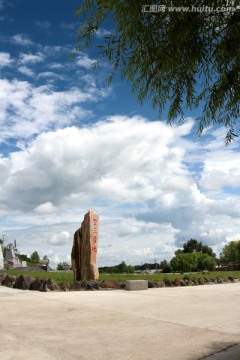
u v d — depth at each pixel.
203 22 4.60
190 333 7.95
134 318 9.56
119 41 5.19
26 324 8.37
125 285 17.48
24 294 13.85
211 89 5.14
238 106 5.34
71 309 10.64
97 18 5.16
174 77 5.26
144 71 5.12
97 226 20.47
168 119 5.46
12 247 45.56
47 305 11.23
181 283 20.58
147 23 4.82
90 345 6.75
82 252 20.27
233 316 10.17
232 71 4.91
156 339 7.33
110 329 8.15
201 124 5.31
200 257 67.81
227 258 80.31
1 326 8.03
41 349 6.34
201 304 12.51
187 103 5.36
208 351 6.54
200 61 4.86
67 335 7.45
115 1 4.68
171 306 11.90
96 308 10.96
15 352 6.09
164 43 4.84
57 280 20.08
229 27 4.51
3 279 17.95
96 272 19.77
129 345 6.82
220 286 20.27
